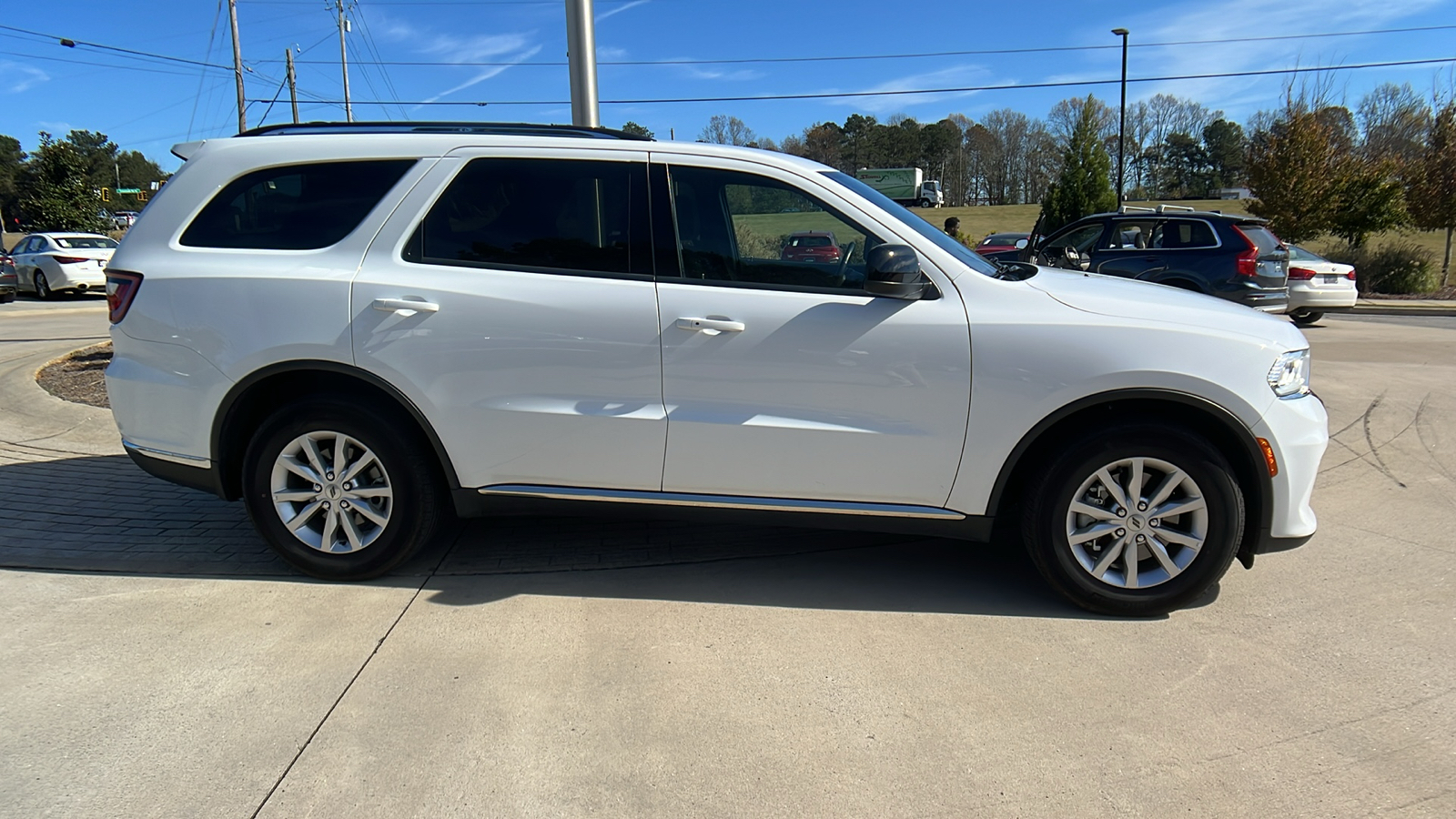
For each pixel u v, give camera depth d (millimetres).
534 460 3594
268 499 3758
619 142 3602
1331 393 8039
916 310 3387
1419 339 12219
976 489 3475
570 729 2752
